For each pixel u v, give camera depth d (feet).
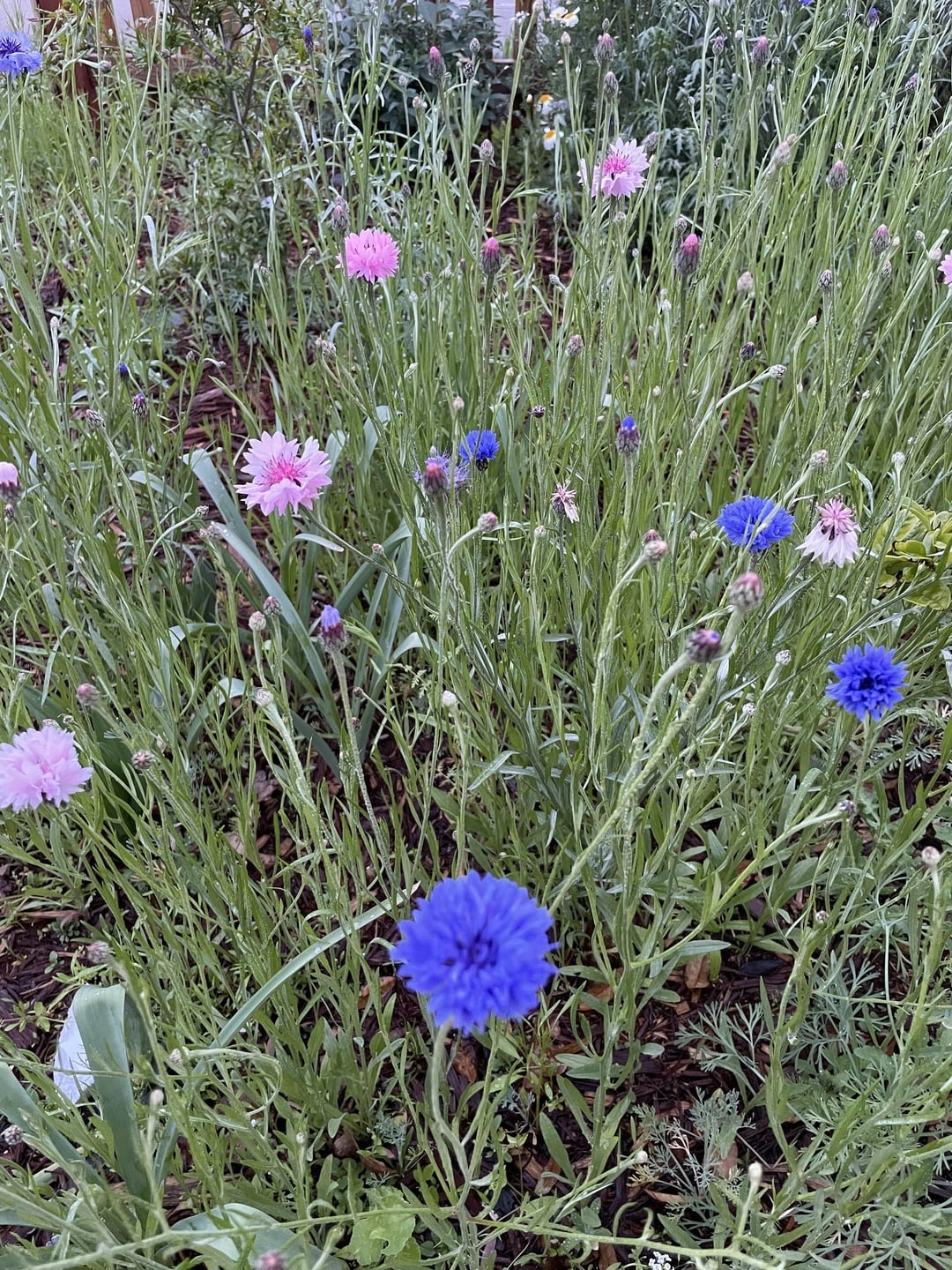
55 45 4.34
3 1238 1.62
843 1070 1.75
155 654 2.16
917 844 2.13
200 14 3.75
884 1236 1.57
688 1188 1.69
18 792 1.39
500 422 2.52
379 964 2.07
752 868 1.53
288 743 1.47
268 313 3.92
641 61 4.47
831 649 2.01
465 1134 1.80
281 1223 1.24
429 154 3.15
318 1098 1.71
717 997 1.97
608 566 2.24
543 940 1.00
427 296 2.84
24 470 2.53
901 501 1.98
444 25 5.07
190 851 2.21
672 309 2.48
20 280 2.66
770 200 2.81
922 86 3.03
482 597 2.27
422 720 2.12
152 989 1.73
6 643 2.74
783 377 2.74
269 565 2.96
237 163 3.91
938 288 2.97
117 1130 1.48
